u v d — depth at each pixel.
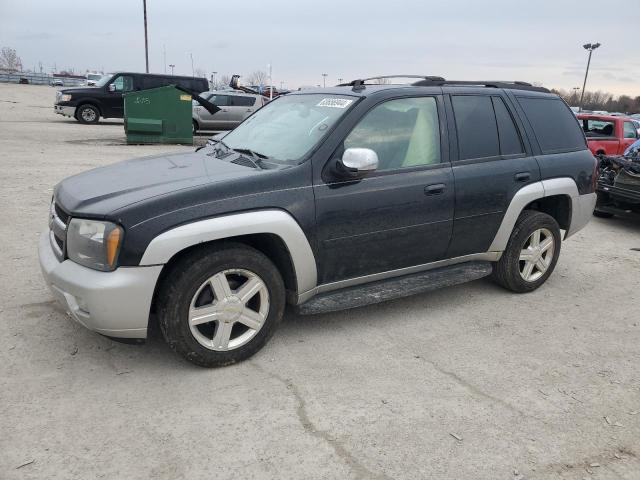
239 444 2.75
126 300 3.05
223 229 3.21
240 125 4.82
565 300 4.96
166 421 2.91
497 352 3.87
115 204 3.12
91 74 41.91
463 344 3.97
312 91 4.56
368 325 4.22
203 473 2.54
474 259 4.66
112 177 3.66
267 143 4.05
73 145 13.85
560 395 3.34
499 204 4.51
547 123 5.00
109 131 17.78
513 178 4.57
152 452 2.66
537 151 4.83
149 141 14.96
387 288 4.08
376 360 3.67
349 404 3.14
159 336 3.85
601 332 4.29
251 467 2.60
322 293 3.89
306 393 3.23
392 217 3.92
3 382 3.17
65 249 3.26
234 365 3.52
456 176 4.23
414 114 4.12
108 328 3.12
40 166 10.20
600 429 3.01
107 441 2.72
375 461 2.67
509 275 4.86
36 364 3.39
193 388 3.23
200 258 3.24
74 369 3.36
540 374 3.59
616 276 5.73
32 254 5.29
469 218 4.36
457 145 4.32
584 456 2.78
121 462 2.58
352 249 3.82
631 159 8.16
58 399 3.04
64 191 3.55
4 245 5.51
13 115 22.09
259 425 2.91
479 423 3.01
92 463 2.57
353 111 3.84
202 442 2.75
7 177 8.95
